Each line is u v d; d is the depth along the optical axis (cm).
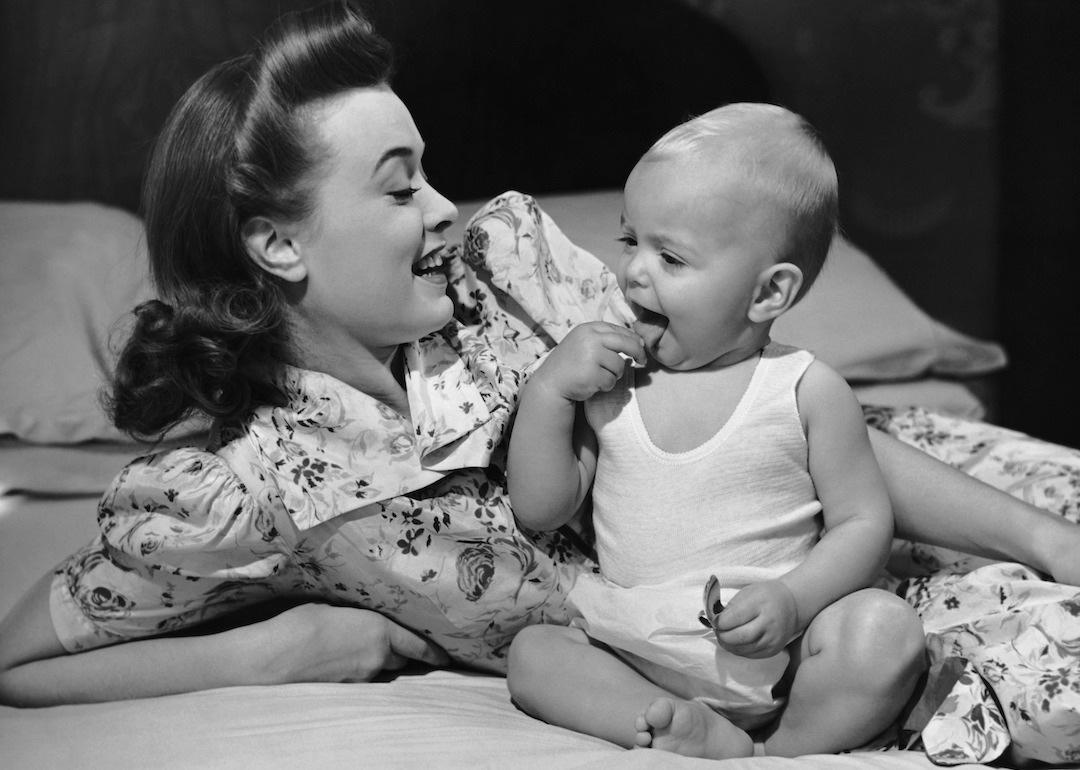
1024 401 241
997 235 240
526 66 208
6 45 197
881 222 240
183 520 100
